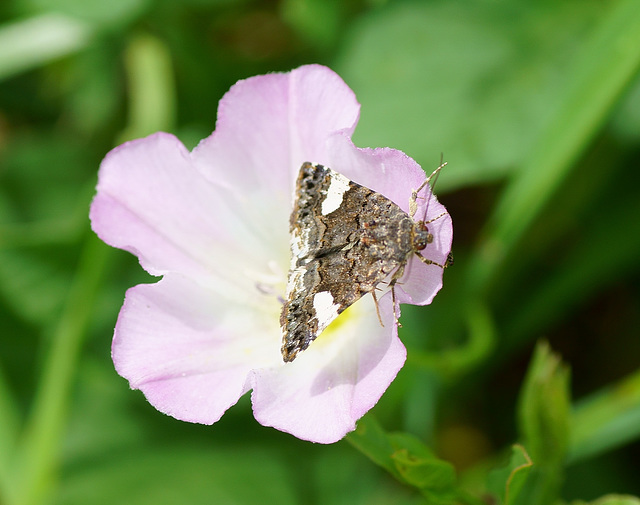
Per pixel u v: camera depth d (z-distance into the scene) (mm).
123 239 191
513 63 225
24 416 231
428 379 221
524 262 228
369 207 182
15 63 240
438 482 192
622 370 230
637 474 219
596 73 209
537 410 196
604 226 227
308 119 191
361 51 232
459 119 222
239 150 193
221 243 194
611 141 225
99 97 257
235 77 252
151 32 240
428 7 232
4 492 215
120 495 218
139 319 188
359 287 180
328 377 185
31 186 254
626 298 234
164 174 193
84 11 231
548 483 199
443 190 217
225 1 247
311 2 241
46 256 233
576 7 229
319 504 217
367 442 188
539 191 213
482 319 218
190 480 219
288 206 195
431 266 182
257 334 192
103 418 228
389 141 222
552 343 234
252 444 224
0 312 234
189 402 185
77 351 218
